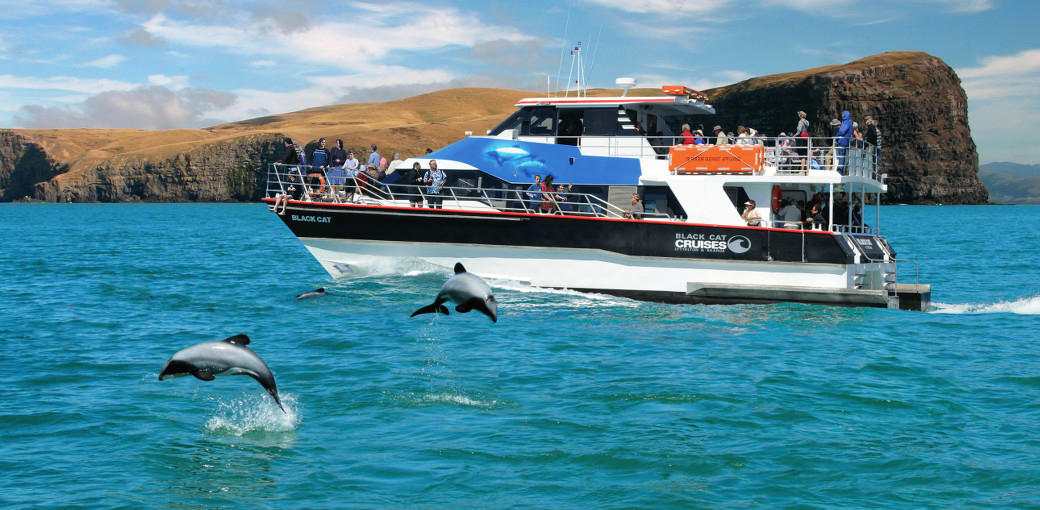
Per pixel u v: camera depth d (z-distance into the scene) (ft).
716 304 76.38
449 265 80.94
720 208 78.79
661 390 46.37
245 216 433.07
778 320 69.51
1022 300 89.25
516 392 46.01
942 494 31.71
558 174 82.02
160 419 40.75
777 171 78.95
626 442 37.42
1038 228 296.10
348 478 33.27
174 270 117.70
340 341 60.03
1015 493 31.73
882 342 61.16
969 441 37.81
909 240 215.10
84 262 131.34
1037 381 48.91
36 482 32.76
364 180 85.92
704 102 88.53
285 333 63.41
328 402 43.88
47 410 42.14
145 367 52.11
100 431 38.88
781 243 75.51
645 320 68.64
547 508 30.42
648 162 81.51
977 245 192.24
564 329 64.69
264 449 36.60
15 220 368.48
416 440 37.73
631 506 30.60
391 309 72.64
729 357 55.47
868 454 36.01
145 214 481.46
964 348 59.11
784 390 46.57
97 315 73.26
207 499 31.32
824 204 79.20
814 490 32.12
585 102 82.23
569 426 39.75
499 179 82.33
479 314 70.13
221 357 30.55
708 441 37.63
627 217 78.64
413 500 31.17
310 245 82.84
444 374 49.98
